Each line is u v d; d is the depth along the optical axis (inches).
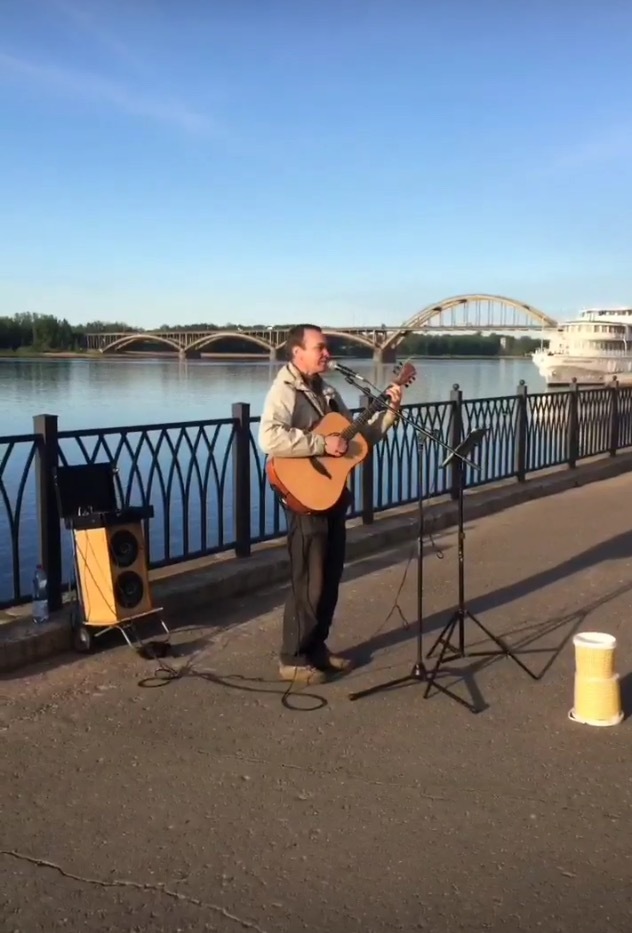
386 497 350.0
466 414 362.3
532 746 143.5
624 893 104.6
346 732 149.3
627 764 137.1
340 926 99.3
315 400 169.5
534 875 108.2
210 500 434.6
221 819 121.8
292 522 168.7
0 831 119.2
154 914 101.7
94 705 160.6
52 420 190.1
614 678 151.9
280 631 202.5
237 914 101.6
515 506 366.6
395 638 198.7
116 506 193.2
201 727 151.4
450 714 156.5
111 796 128.3
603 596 230.7
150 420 841.5
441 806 124.6
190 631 201.9
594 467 454.9
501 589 238.2
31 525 406.3
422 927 98.9
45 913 102.0
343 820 121.3
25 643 178.9
